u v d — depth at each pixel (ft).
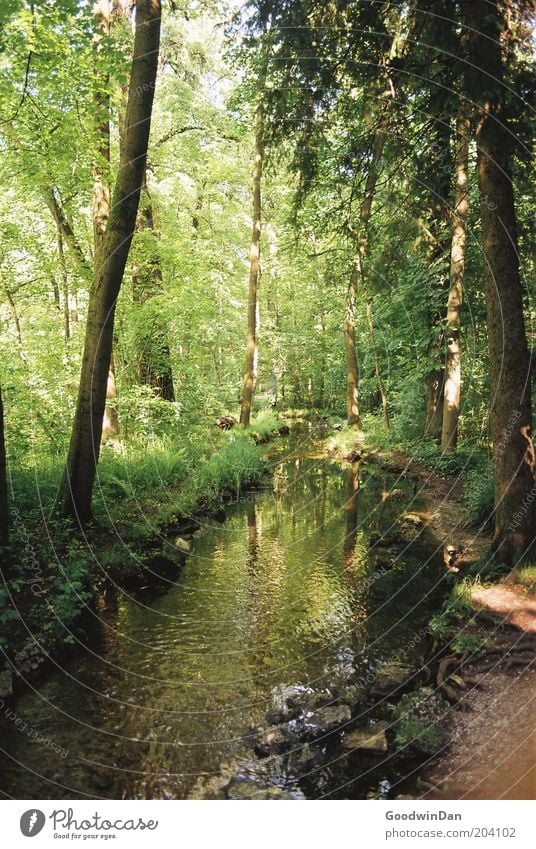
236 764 11.37
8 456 25.26
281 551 25.34
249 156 53.06
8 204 34.22
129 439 36.27
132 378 42.09
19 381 28.78
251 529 29.30
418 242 27.96
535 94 14.96
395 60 17.56
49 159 28.60
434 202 22.68
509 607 15.76
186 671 15.01
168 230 46.01
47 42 22.45
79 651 15.85
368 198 21.43
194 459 38.04
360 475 42.60
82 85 25.75
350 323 54.85
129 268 37.37
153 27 20.68
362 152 19.85
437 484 34.50
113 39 24.16
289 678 14.67
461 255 32.30
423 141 20.66
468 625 15.58
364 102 18.95
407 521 28.17
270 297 82.89
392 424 52.29
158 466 32.73
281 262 72.90
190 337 49.39
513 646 14.17
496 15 14.61
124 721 12.80
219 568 23.11
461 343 38.73
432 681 13.75
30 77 24.52
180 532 27.09
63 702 13.43
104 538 22.94
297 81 18.40
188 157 50.70
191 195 50.78
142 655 15.87
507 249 16.81
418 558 23.09
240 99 43.27
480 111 15.46
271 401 88.28
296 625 17.78
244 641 16.75
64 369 35.42
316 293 70.95
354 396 56.18
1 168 29.68
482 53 14.80
